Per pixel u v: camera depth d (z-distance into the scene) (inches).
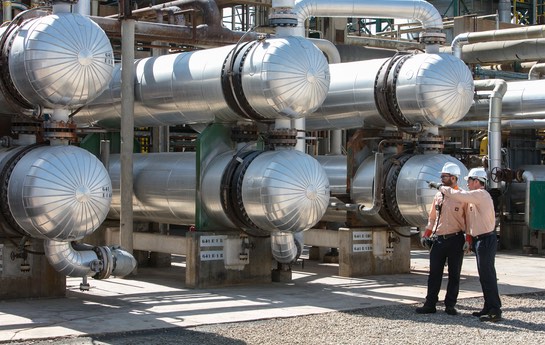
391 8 639.8
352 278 560.1
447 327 392.8
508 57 909.2
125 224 542.3
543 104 725.9
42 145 430.0
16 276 445.1
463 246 426.0
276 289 503.8
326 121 601.0
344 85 573.3
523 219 821.9
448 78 528.4
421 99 528.1
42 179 405.1
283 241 488.1
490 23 1128.2
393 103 543.8
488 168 751.7
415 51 575.2
